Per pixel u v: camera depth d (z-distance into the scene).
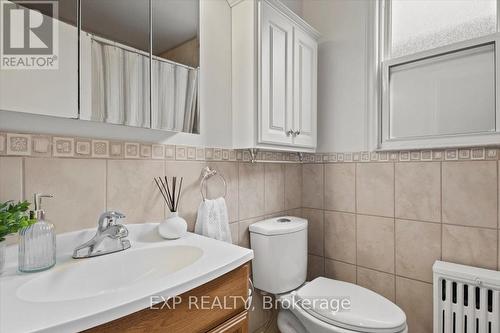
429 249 1.38
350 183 1.65
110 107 0.89
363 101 1.60
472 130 1.28
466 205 1.28
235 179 1.37
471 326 1.16
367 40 1.58
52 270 0.68
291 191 1.76
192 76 1.15
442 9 1.41
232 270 0.76
